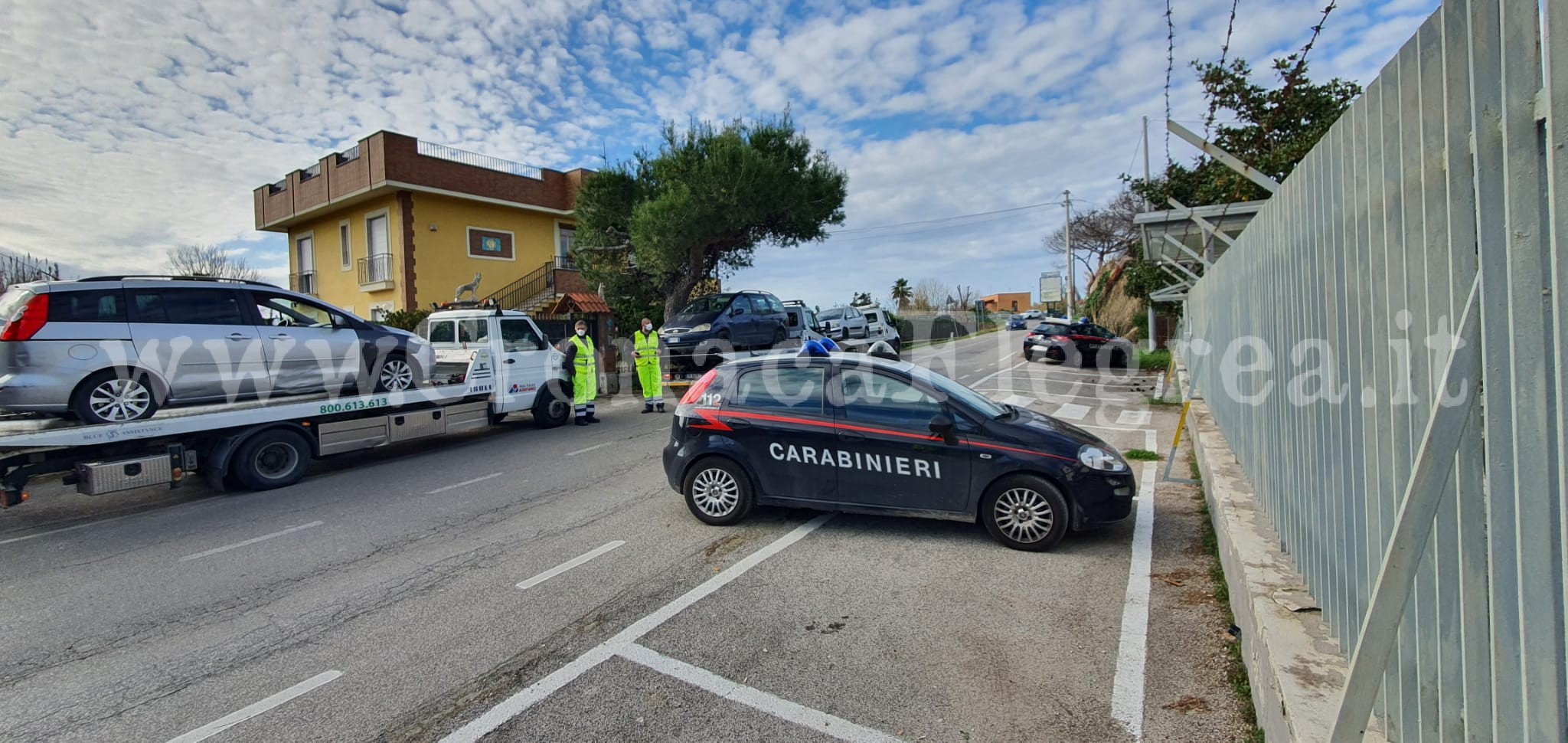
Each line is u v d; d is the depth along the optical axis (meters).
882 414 5.78
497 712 3.39
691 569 5.18
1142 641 3.94
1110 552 5.36
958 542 5.61
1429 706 2.12
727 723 3.25
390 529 6.40
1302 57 4.29
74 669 3.92
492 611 4.55
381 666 3.88
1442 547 2.02
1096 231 40.41
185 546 6.04
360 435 8.90
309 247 25.84
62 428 6.57
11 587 5.17
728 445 6.05
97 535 6.41
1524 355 1.65
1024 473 5.37
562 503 7.12
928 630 4.13
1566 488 1.53
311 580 5.20
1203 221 8.47
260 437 7.87
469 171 23.16
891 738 3.12
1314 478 3.34
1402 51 2.27
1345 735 1.92
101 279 7.20
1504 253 1.72
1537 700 1.64
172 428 7.18
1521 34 1.61
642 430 11.66
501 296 24.45
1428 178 2.11
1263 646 3.05
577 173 25.78
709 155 17.66
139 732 3.32
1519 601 1.69
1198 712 3.24
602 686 3.60
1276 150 12.72
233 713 3.45
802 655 3.87
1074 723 3.19
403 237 21.91
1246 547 4.08
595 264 21.30
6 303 6.76
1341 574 2.91
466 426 10.33
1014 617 4.29
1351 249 2.83
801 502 5.95
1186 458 8.73
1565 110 1.49
